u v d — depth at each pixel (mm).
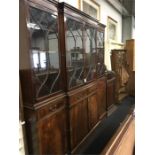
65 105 1794
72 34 1853
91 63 2430
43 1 1419
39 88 1438
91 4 2998
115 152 848
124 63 4125
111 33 4191
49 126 1549
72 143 1916
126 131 1037
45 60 1529
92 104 2439
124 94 4137
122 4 4105
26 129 1442
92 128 2463
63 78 1781
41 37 1459
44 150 1492
